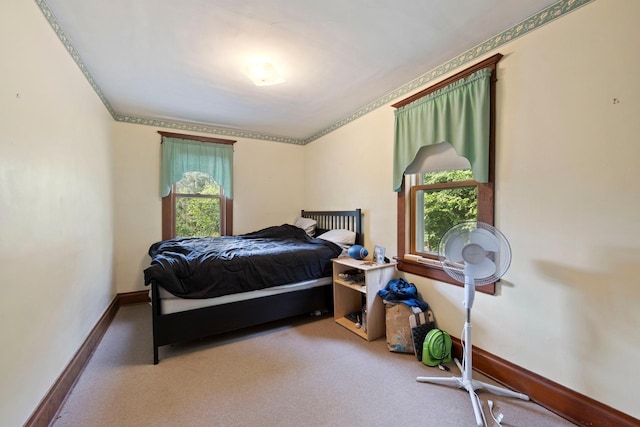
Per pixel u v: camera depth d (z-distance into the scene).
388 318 2.34
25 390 1.30
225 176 4.10
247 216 4.33
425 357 2.07
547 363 1.66
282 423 1.51
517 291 1.80
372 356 2.20
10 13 1.24
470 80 2.00
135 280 3.57
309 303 2.84
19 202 1.29
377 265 2.58
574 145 1.56
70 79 1.95
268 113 3.44
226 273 2.36
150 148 3.65
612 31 1.42
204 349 2.31
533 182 1.73
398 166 2.63
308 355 2.22
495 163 1.92
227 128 4.07
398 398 1.71
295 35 1.90
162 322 2.12
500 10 1.67
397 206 2.76
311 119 3.67
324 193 4.10
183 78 2.51
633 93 1.36
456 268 1.79
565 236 1.59
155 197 3.69
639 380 1.34
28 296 1.34
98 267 2.57
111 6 1.61
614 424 1.40
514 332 1.81
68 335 1.81
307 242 3.36
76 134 2.04
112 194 3.23
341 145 3.67
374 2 1.59
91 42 1.95
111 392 1.76
